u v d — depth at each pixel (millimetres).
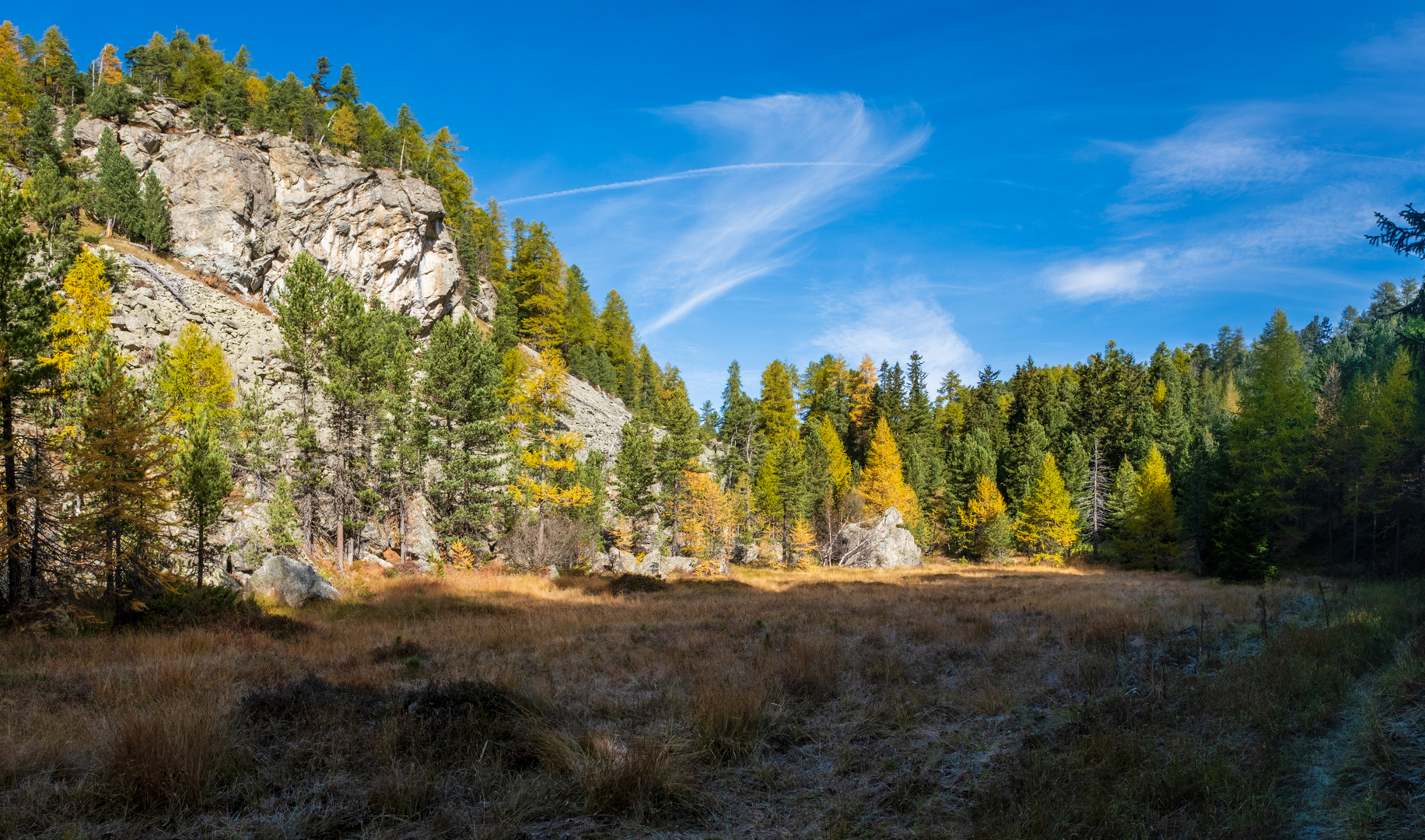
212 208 53094
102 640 14469
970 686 8766
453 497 36781
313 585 23406
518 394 39969
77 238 43406
